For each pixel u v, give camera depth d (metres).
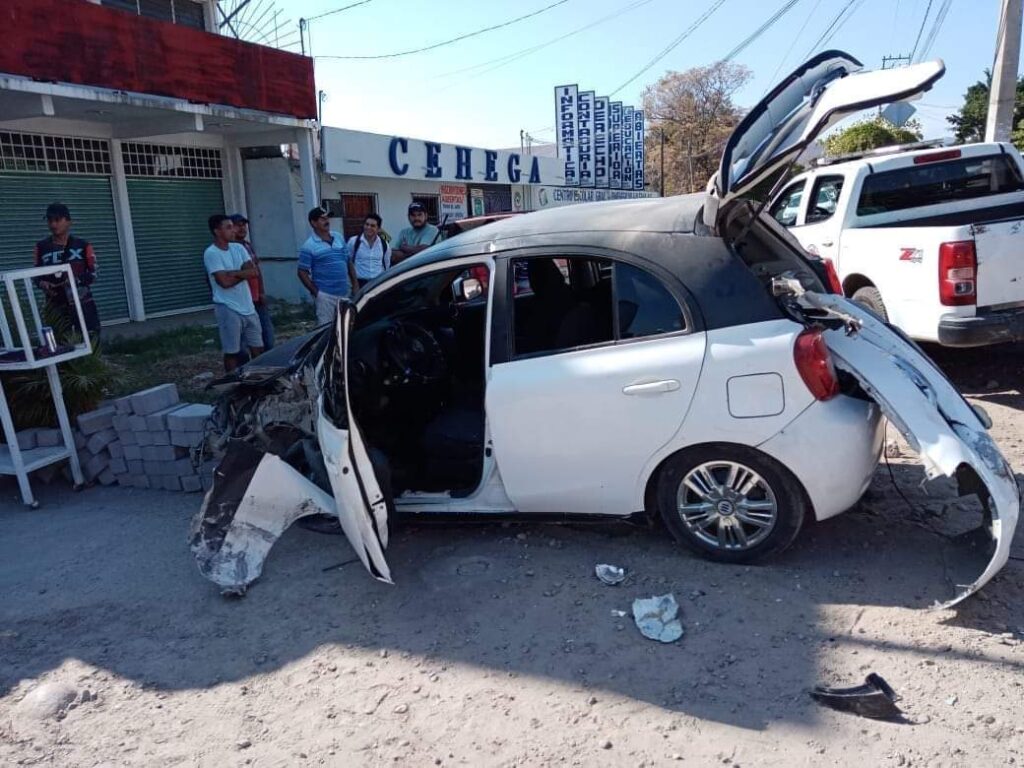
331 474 4.05
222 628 3.88
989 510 3.65
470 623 3.74
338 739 3.04
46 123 12.45
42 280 7.14
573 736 2.96
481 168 23.16
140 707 3.31
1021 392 6.89
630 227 4.08
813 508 3.81
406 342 4.96
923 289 6.70
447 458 4.59
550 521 4.31
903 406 3.67
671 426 3.85
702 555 4.08
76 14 10.30
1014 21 11.89
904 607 3.60
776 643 3.41
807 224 8.95
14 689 3.48
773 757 2.78
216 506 4.32
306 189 14.97
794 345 3.69
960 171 8.23
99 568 4.59
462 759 2.88
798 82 3.76
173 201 14.98
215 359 10.33
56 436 5.85
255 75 13.23
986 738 2.79
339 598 4.07
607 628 3.61
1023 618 3.46
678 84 64.12
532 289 4.42
